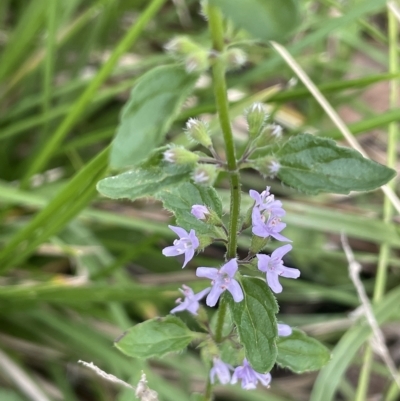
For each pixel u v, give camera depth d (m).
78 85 0.38
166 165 0.17
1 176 0.39
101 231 0.39
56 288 0.29
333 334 0.35
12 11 0.46
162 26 0.47
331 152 0.17
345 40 0.42
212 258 0.40
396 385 0.31
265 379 0.20
